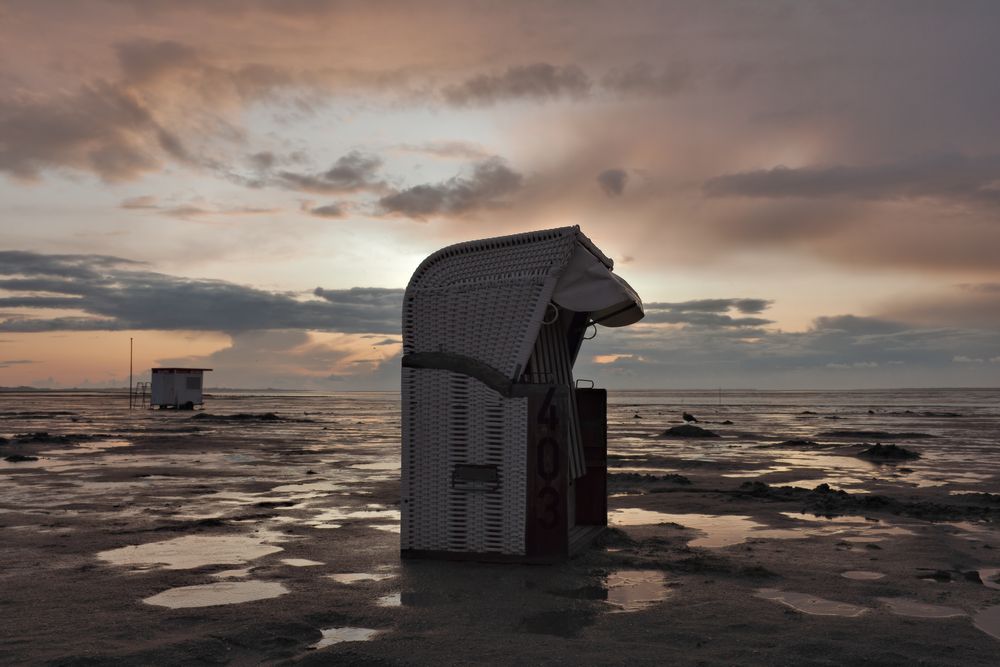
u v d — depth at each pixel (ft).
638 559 23.49
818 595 19.45
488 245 24.26
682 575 21.59
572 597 19.21
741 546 25.91
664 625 16.79
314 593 19.62
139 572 22.11
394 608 18.21
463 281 24.18
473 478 23.34
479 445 23.40
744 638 15.88
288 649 15.37
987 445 84.38
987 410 253.24
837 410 258.78
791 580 21.04
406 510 23.86
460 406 23.63
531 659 14.56
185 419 149.89
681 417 185.06
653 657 14.67
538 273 23.41
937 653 14.94
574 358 29.66
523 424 23.08
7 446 75.46
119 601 18.84
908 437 99.71
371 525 30.53
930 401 458.91
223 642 15.60
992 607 18.37
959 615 17.69
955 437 99.40
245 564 23.17
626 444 84.23
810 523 31.01
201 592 19.76
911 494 40.52
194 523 30.68
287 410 246.68
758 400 521.65
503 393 23.24
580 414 29.25
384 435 100.32
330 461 61.11
